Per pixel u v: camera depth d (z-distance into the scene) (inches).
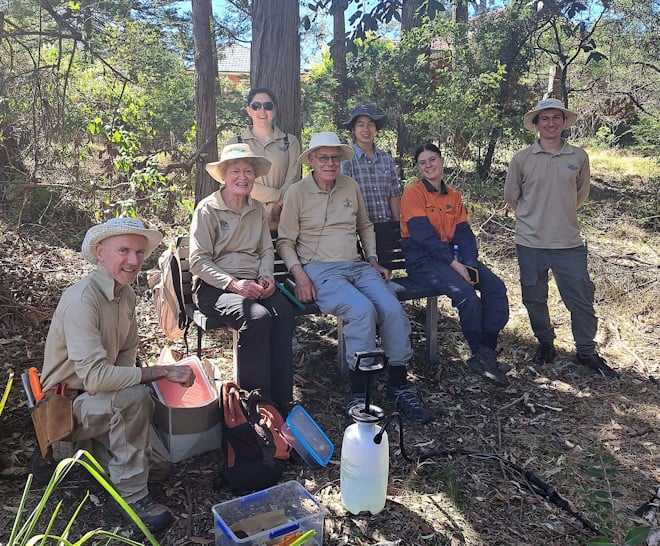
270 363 127.4
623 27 440.5
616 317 202.4
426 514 105.3
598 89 481.4
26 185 237.5
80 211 283.9
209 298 132.7
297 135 207.3
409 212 159.6
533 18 399.9
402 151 406.6
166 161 363.3
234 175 134.6
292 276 156.4
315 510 96.6
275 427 117.0
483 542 99.0
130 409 99.5
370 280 146.4
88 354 97.2
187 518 102.3
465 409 144.6
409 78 404.2
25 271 203.9
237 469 108.7
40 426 101.2
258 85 202.5
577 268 160.7
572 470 120.2
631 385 157.5
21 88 257.1
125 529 98.9
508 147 440.8
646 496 113.1
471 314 149.3
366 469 101.7
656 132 425.1
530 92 431.8
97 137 315.9
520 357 172.9
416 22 447.5
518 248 166.7
